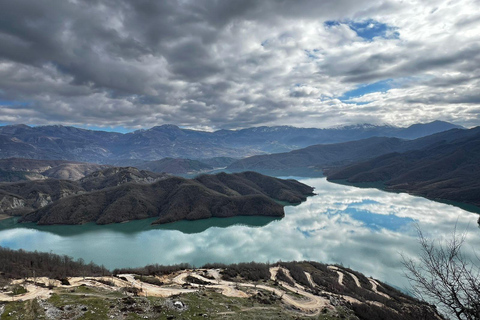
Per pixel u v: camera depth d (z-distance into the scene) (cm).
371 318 8481
